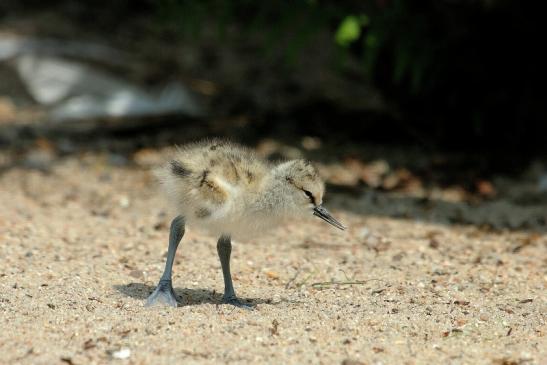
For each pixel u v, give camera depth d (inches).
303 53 829.2
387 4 553.3
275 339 289.3
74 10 893.2
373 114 679.7
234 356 273.3
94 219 463.5
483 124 593.6
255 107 706.8
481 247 431.8
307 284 364.8
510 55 563.5
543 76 569.0
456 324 314.0
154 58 797.2
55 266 371.2
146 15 904.9
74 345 279.3
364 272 383.2
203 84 751.7
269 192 321.7
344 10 564.4
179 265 384.5
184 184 311.9
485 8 535.5
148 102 692.7
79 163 577.6
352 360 272.1
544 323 318.0
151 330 292.5
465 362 275.1
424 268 391.5
